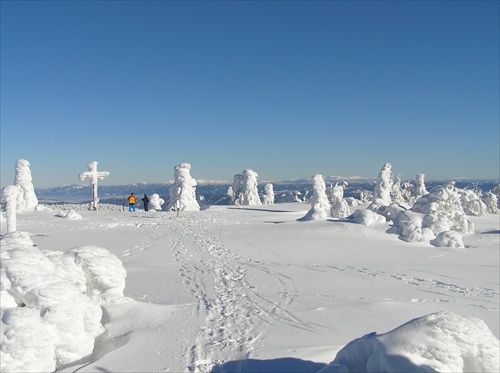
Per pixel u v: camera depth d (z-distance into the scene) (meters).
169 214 35.97
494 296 12.14
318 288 12.09
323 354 6.82
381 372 4.96
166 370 6.29
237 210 41.50
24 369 5.90
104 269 8.60
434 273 15.55
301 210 42.47
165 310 9.02
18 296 6.64
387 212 27.84
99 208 44.84
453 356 4.88
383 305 9.84
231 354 6.84
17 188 17.31
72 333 6.64
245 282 12.65
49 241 20.45
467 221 27.39
